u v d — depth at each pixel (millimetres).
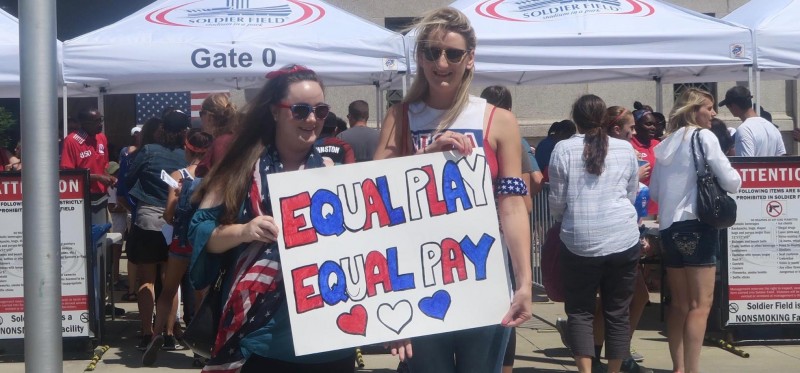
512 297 3574
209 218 3246
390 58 8164
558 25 8367
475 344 3566
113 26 8289
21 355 7000
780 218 7043
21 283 6895
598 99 5758
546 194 8977
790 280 7086
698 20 8539
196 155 6629
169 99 11953
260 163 3287
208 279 3328
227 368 3242
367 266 3258
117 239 8344
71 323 6938
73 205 6867
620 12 8531
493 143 3531
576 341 5750
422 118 3594
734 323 7098
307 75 3295
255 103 3305
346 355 3396
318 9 8531
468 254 3342
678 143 5945
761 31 8406
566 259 5789
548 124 13945
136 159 7281
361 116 7578
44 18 3693
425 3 13875
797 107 14055
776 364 6730
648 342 7621
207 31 8164
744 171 7023
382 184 3297
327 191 3236
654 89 14117
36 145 3688
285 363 3312
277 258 3223
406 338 3262
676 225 5969
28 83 3686
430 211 3324
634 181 5824
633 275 5785
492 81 10609
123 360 7086
